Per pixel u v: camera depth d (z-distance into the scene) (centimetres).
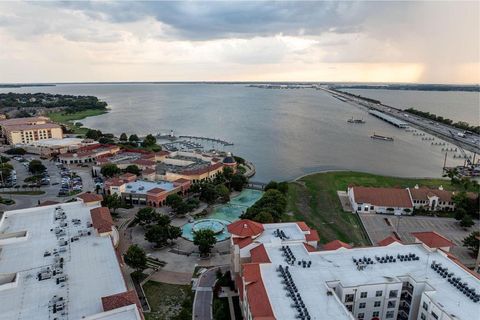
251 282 10556
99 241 13638
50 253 12731
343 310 9375
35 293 10519
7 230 14388
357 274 11000
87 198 17350
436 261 11800
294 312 9288
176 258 15212
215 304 11931
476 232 16062
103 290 10688
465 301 9706
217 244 16550
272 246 12669
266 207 18075
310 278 10788
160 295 12625
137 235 17425
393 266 11481
